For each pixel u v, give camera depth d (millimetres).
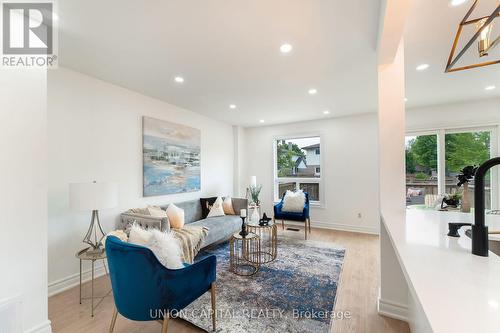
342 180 4797
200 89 3207
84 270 2596
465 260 862
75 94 2598
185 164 4145
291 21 1774
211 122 4910
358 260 3117
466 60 2443
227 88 3168
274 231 3301
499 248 1376
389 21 1458
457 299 599
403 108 1951
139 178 3334
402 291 1908
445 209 2852
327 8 1632
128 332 1770
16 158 1558
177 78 2828
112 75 2730
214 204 4195
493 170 3738
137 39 1994
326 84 3035
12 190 1537
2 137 1502
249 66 2512
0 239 1484
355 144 4680
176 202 3961
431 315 533
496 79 2922
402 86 1952
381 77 2002
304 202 4359
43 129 1693
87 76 2719
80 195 2070
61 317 1946
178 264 1652
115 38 1975
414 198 4262
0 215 1487
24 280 1576
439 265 816
